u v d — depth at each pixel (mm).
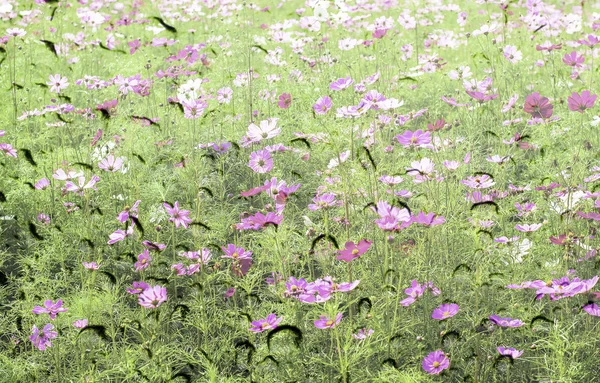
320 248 2686
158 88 5281
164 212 3248
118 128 4039
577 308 2631
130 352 2439
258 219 2598
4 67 5273
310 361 2436
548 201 3166
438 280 2764
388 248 2893
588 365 2434
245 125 4281
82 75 5340
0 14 6137
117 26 7039
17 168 3771
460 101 4500
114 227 3318
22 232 3309
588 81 5168
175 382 2467
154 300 2426
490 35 6668
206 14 7809
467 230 2898
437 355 2334
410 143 2916
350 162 3066
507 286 2490
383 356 2490
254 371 2410
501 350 2320
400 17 6242
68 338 2557
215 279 2957
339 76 5328
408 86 5164
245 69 5133
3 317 2830
